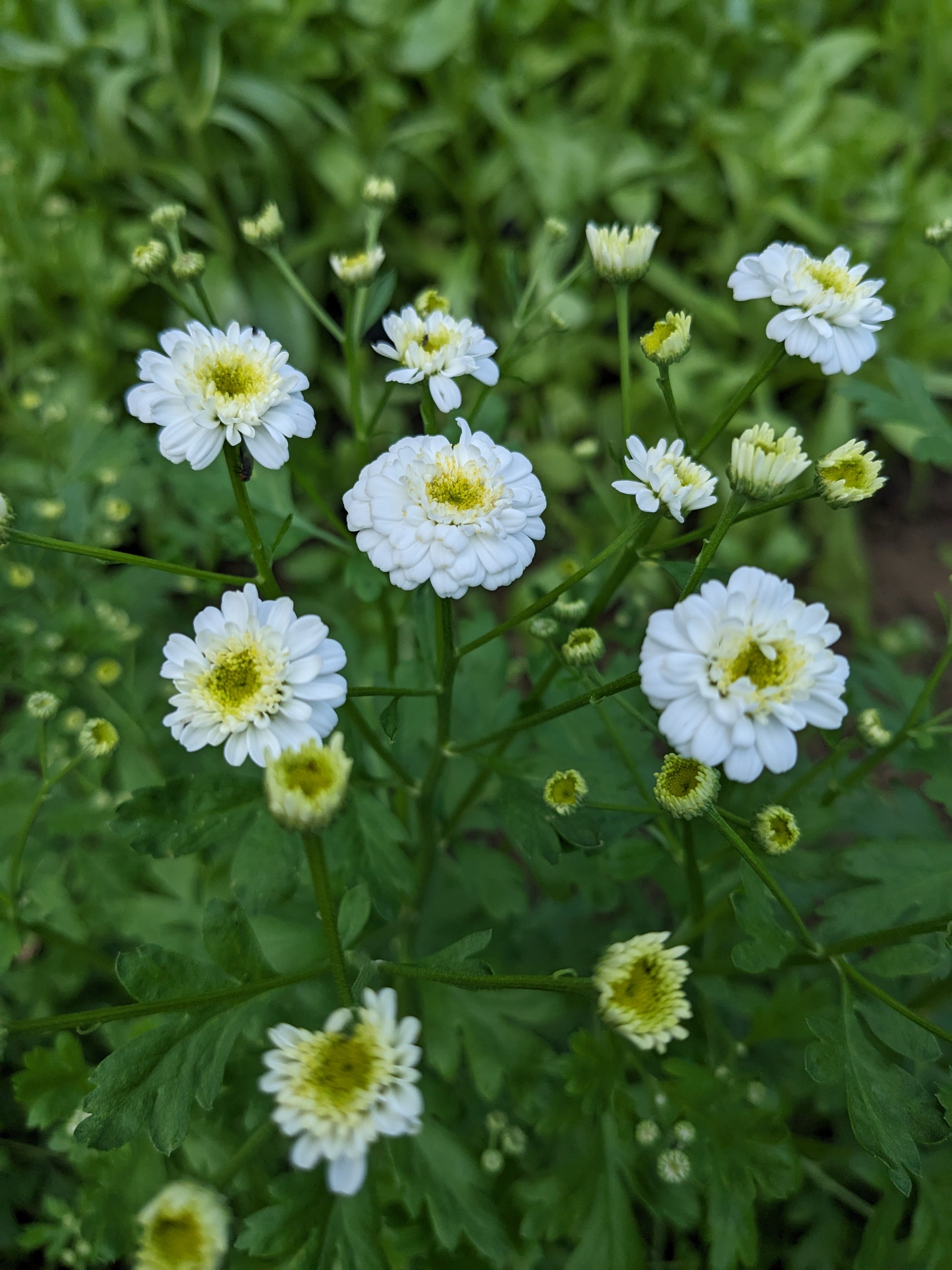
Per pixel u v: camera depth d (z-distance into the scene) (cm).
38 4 29
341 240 31
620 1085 14
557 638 15
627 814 15
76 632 19
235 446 12
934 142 31
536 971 18
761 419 29
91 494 21
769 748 11
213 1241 10
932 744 15
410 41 29
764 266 13
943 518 32
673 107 31
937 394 30
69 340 28
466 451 12
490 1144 16
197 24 29
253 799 13
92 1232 13
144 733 19
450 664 13
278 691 11
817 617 11
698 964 16
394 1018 10
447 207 32
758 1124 14
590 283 31
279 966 16
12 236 27
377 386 31
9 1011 18
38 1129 18
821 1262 17
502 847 22
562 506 30
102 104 28
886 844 15
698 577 12
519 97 31
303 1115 10
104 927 18
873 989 12
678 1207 14
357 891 14
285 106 29
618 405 31
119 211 31
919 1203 15
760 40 31
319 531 17
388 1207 15
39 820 18
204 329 13
